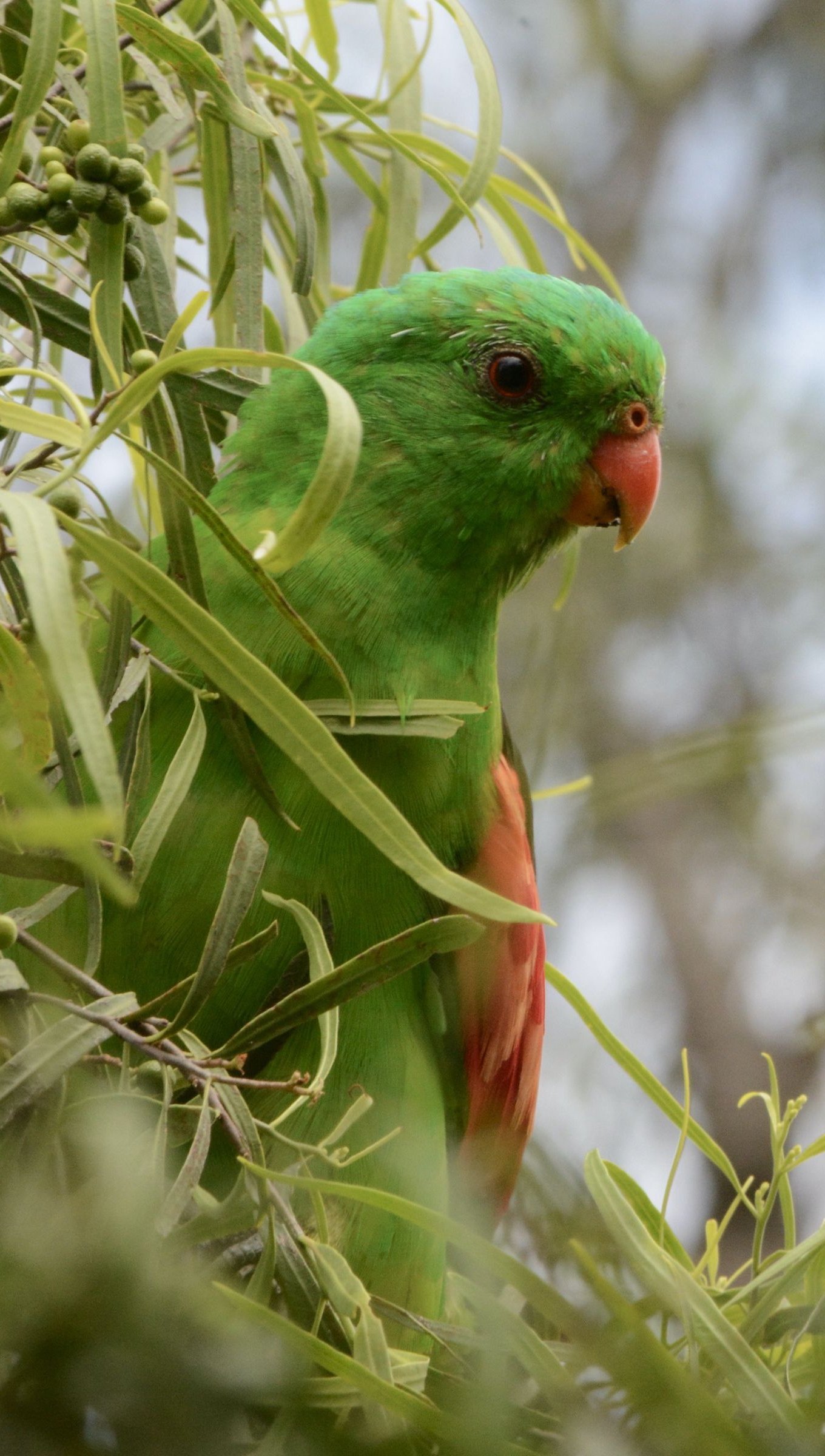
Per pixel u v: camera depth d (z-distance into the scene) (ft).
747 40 34.63
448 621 13.32
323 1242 9.52
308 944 9.78
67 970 8.70
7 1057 8.66
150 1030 9.38
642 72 34.47
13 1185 8.46
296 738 8.15
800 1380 10.06
